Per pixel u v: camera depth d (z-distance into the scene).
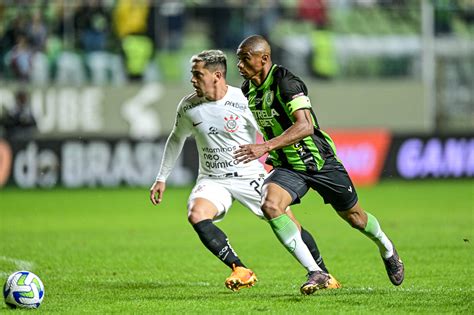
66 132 92.44
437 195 82.81
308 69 99.25
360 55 100.31
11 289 27.36
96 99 93.31
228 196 32.00
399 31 101.31
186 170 92.56
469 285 32.59
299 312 26.11
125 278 36.09
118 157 89.75
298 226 31.16
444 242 48.53
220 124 31.61
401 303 27.84
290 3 99.06
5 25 91.88
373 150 94.69
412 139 95.81
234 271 29.62
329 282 30.55
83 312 26.80
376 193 85.56
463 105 101.62
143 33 95.00
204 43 96.56
